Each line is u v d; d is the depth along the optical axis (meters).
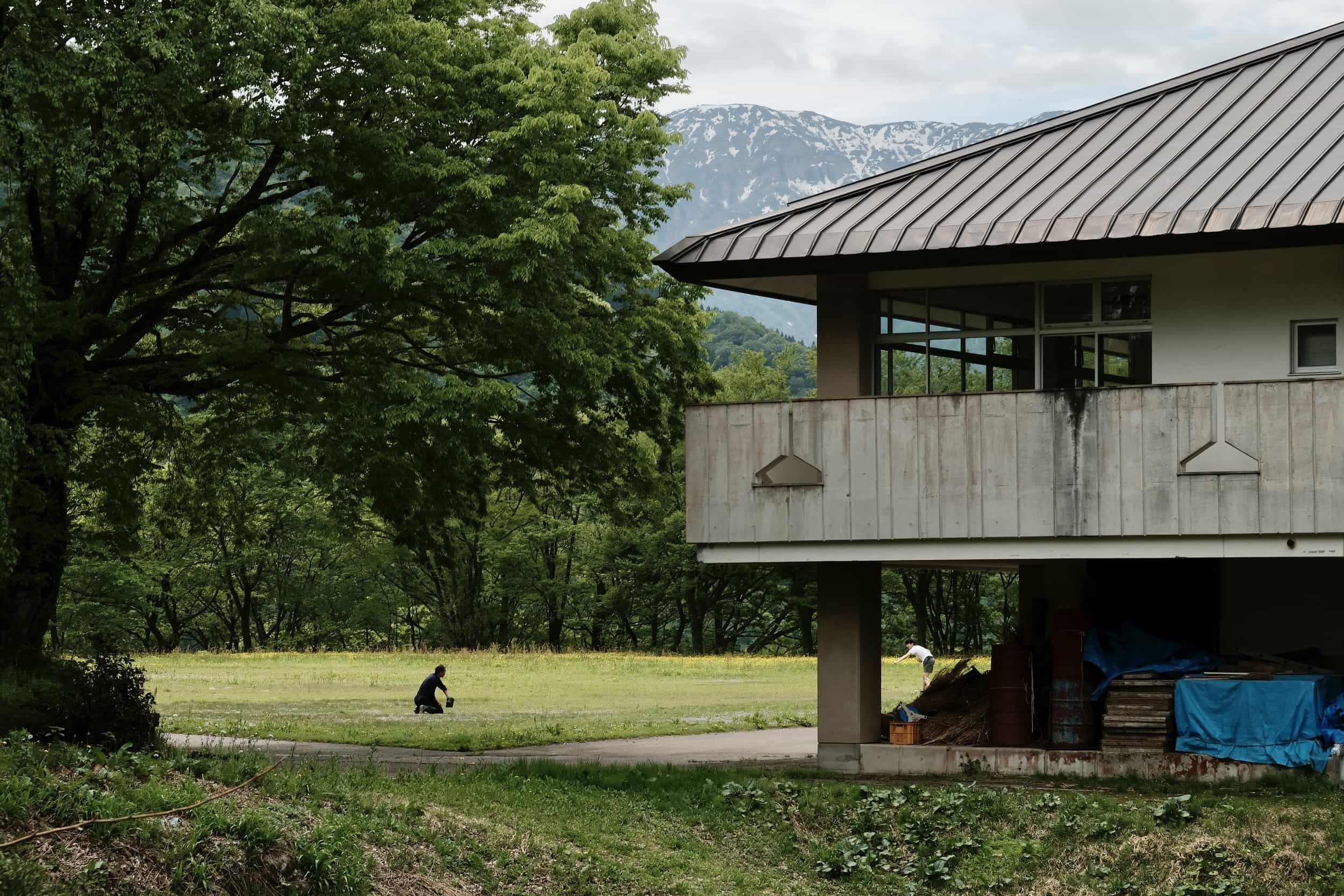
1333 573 19.78
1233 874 14.41
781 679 47.53
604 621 86.06
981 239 18.41
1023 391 18.42
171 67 18.59
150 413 21.89
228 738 24.11
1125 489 17.86
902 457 18.97
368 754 22.14
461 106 21.89
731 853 15.31
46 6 18.19
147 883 9.91
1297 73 21.20
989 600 77.62
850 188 21.02
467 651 63.25
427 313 24.08
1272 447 17.25
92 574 67.56
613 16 26.33
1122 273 19.22
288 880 10.70
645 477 26.59
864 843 15.66
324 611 78.88
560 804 15.73
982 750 19.39
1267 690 18.05
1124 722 18.75
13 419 16.89
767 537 19.50
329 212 21.66
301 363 21.72
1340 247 18.12
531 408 24.02
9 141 17.50
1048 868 14.88
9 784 10.52
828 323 20.31
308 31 19.72
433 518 25.08
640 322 24.36
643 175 24.81
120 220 18.67
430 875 12.00
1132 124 20.98
